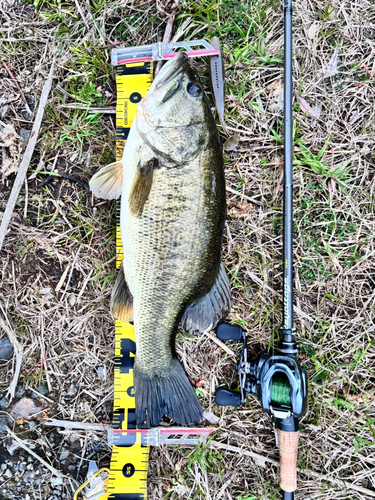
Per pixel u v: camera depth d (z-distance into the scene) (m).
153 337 0.45
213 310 0.47
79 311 0.52
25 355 0.52
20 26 0.52
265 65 0.52
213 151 0.43
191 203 0.43
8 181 0.52
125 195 0.43
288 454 0.46
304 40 0.52
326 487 0.51
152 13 0.52
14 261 0.52
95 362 0.52
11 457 0.51
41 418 0.52
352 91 0.52
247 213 0.52
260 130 0.52
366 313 0.52
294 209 0.53
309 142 0.53
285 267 0.47
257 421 0.52
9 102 0.52
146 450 0.50
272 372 0.45
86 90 0.52
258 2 0.51
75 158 0.52
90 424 0.52
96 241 0.52
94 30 0.52
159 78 0.42
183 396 0.46
